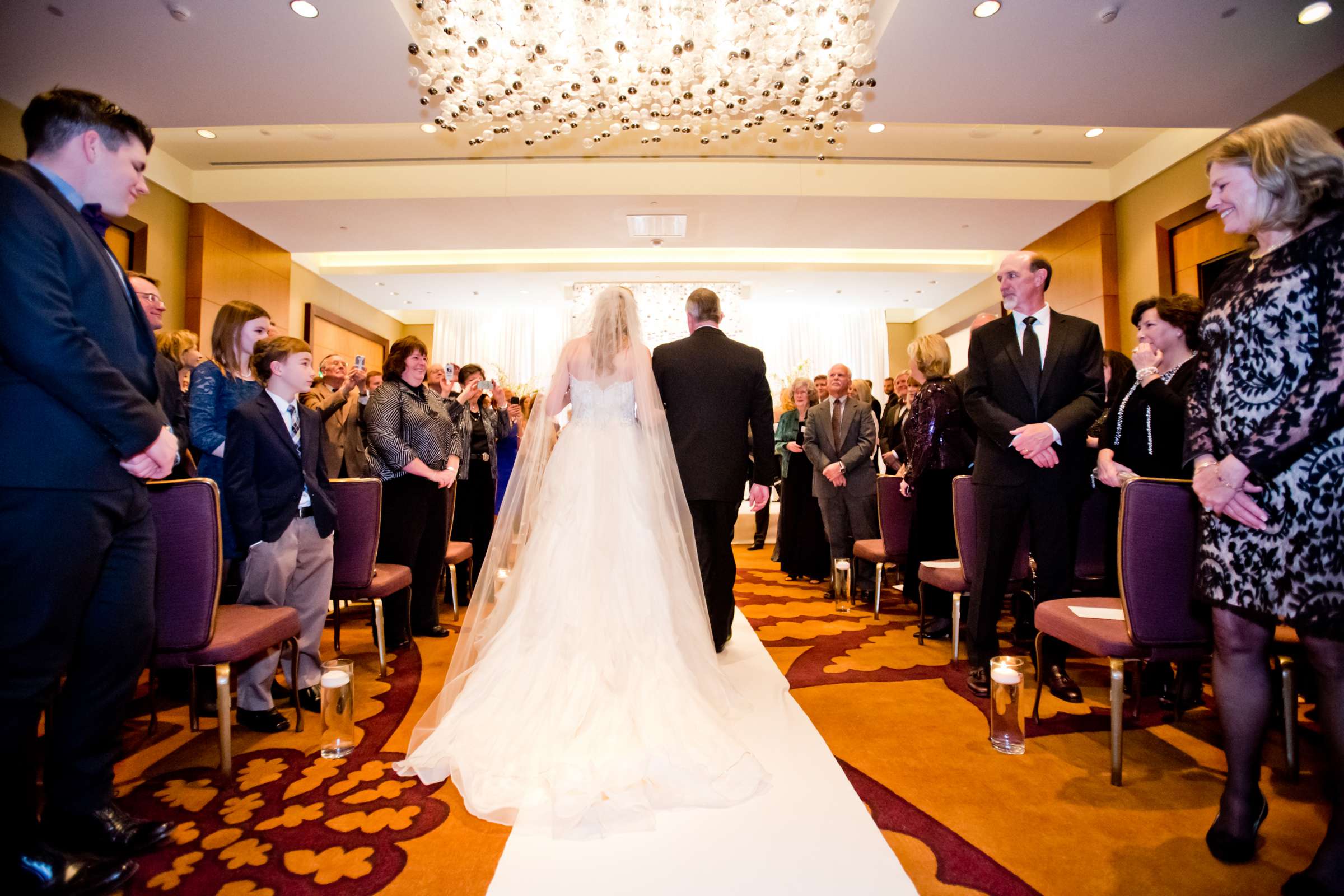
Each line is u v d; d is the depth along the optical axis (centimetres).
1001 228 789
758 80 390
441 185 687
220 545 186
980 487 256
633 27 355
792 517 523
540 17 348
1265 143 137
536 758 176
